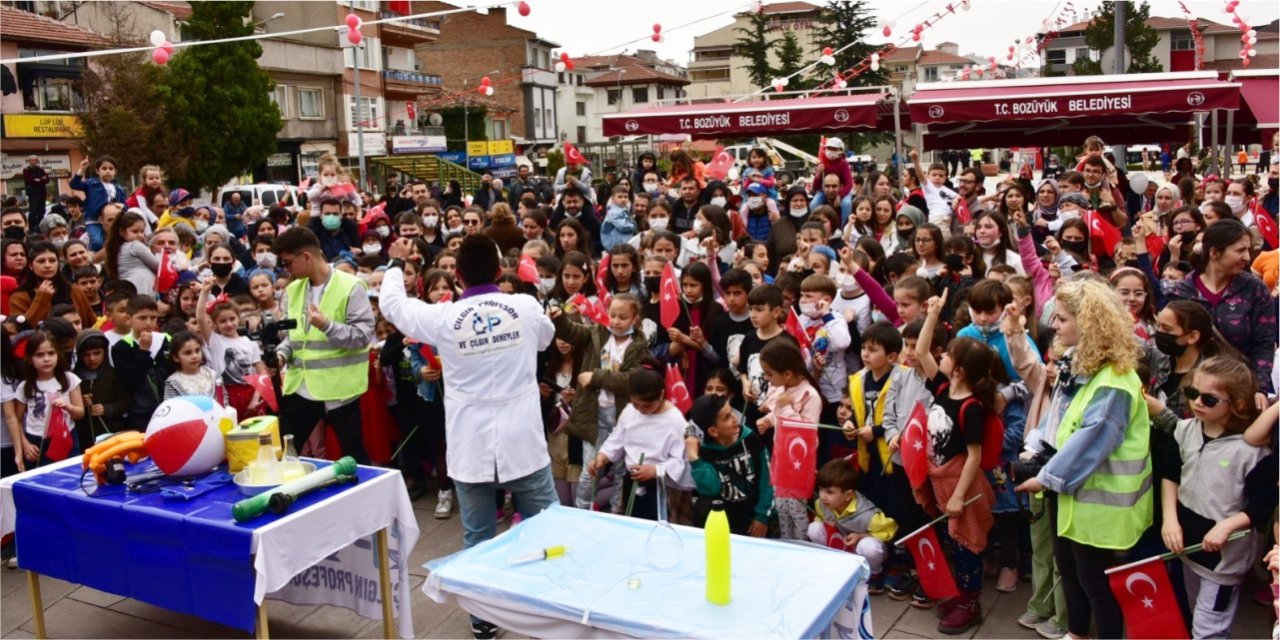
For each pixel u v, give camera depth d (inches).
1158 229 329.7
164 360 239.8
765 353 196.2
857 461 198.2
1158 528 158.4
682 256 302.7
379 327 262.2
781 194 452.8
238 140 1171.3
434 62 2488.9
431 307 178.2
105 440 179.6
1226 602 151.7
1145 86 389.1
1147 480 152.0
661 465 195.5
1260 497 145.6
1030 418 180.5
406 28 1807.3
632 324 224.5
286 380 231.1
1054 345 179.3
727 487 200.5
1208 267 200.8
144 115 1062.4
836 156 390.0
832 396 222.1
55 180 1054.4
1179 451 155.3
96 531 167.3
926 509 179.2
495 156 1886.1
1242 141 546.9
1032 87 412.8
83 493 171.0
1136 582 150.4
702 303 238.2
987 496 176.4
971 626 177.8
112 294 248.4
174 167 1082.1
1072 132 552.1
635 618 119.1
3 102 984.9
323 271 226.7
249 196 1016.9
